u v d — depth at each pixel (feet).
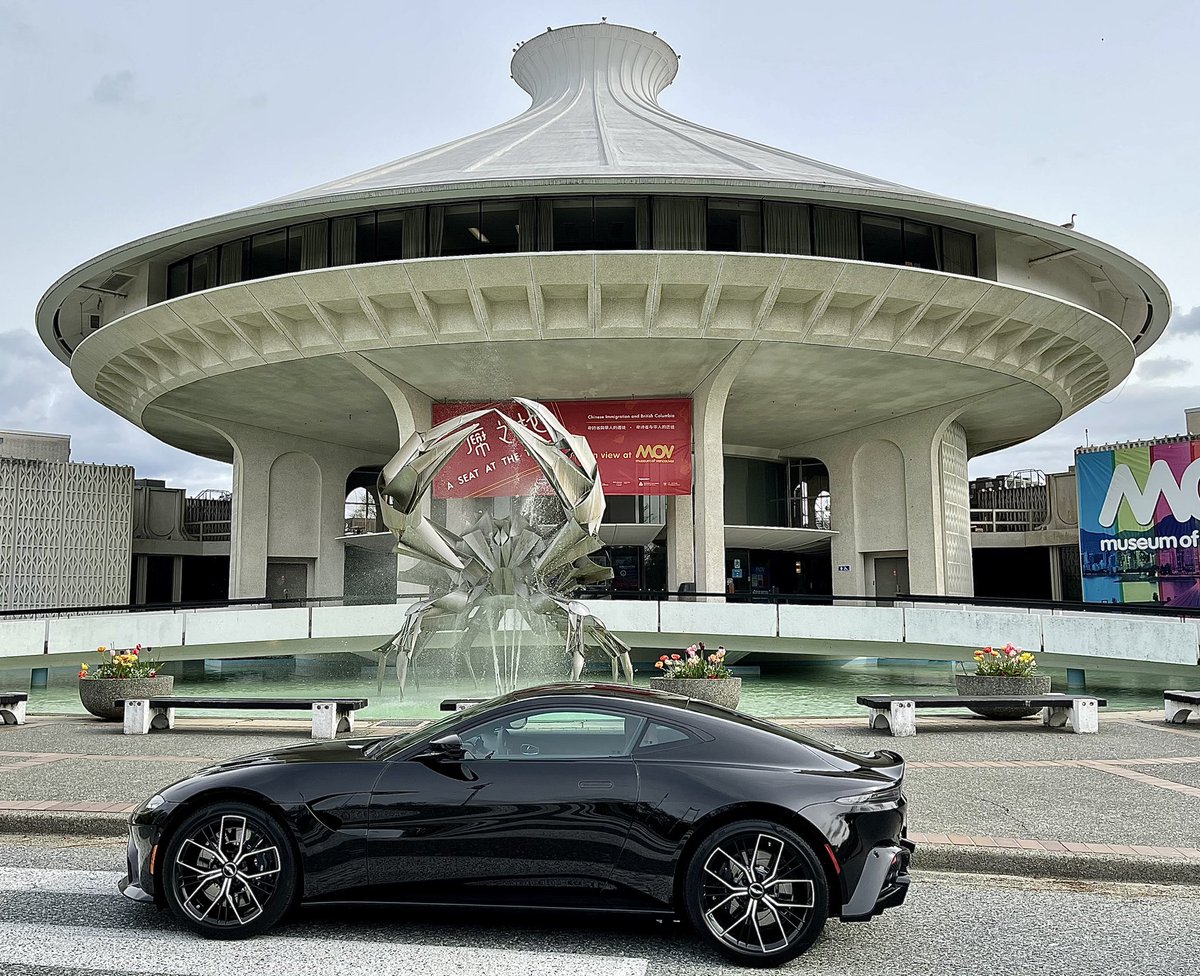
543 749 18.47
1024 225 88.28
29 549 127.95
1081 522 134.41
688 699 19.94
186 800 18.28
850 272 84.23
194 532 173.27
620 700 18.97
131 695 51.44
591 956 17.17
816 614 80.53
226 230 88.63
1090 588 132.67
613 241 88.99
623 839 17.31
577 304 88.17
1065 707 46.85
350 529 151.02
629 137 111.24
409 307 89.10
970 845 24.11
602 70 141.59
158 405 115.24
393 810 17.85
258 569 128.47
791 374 102.42
